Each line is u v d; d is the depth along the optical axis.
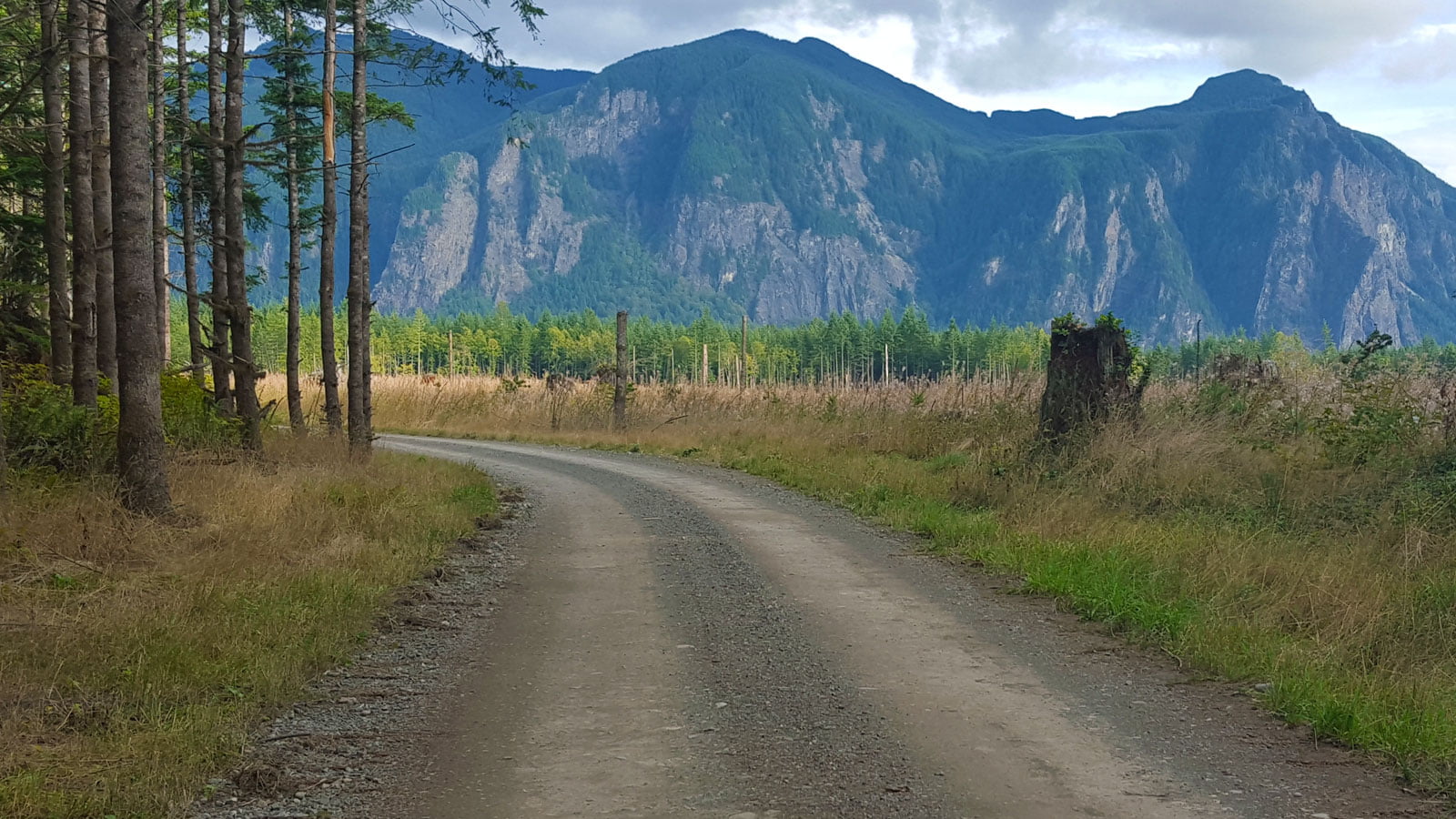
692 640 7.43
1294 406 14.72
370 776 4.82
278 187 25.17
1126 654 7.00
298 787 4.69
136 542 9.24
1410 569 8.72
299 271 23.14
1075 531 10.98
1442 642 6.92
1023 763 4.91
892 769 4.84
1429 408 12.61
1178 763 4.92
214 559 8.95
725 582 9.55
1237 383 15.81
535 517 14.28
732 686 6.26
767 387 37.56
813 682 6.32
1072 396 14.97
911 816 4.28
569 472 21.00
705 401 35.94
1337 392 14.45
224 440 15.78
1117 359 15.03
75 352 14.50
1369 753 5.04
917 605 8.53
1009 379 22.70
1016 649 7.14
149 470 10.47
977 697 6.01
